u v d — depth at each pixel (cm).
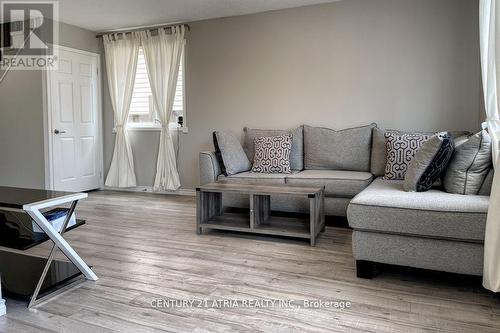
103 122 578
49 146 506
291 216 386
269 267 260
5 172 541
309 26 446
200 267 260
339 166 410
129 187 563
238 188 328
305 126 437
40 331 178
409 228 223
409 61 406
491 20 253
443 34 390
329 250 295
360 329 179
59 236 215
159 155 530
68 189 531
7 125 532
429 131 403
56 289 223
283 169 408
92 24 520
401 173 347
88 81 552
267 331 177
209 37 498
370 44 421
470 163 245
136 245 309
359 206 235
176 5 441
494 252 193
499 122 252
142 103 546
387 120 420
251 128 484
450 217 213
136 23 515
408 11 402
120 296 214
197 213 338
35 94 506
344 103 437
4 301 195
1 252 277
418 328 179
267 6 447
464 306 201
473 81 382
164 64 517
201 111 511
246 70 482
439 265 221
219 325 183
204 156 409
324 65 443
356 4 423
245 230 324
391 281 236
